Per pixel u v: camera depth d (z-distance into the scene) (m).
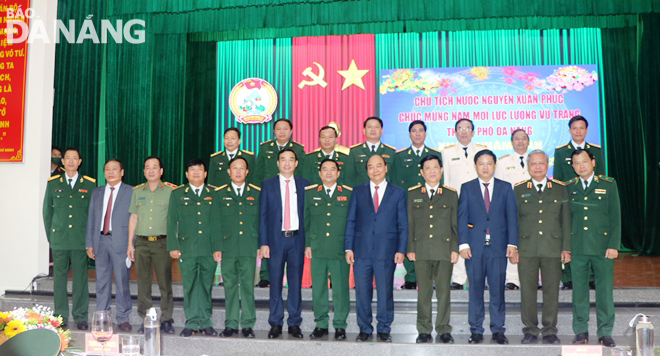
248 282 4.04
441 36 7.67
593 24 7.42
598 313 3.77
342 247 3.95
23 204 5.30
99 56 7.61
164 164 8.02
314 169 4.98
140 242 4.16
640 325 2.22
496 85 7.53
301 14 7.08
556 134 7.43
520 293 4.23
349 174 4.88
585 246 3.73
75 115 7.62
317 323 4.00
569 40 7.54
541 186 3.87
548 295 3.77
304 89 7.91
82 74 7.61
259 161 5.20
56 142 7.61
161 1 6.99
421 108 7.62
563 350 3.02
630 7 6.55
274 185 4.08
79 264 4.37
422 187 4.00
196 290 4.09
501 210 3.84
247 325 4.03
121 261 4.23
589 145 4.89
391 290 3.89
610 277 3.76
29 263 5.24
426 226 3.87
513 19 7.37
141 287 4.18
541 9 6.63
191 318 4.05
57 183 4.45
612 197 3.76
